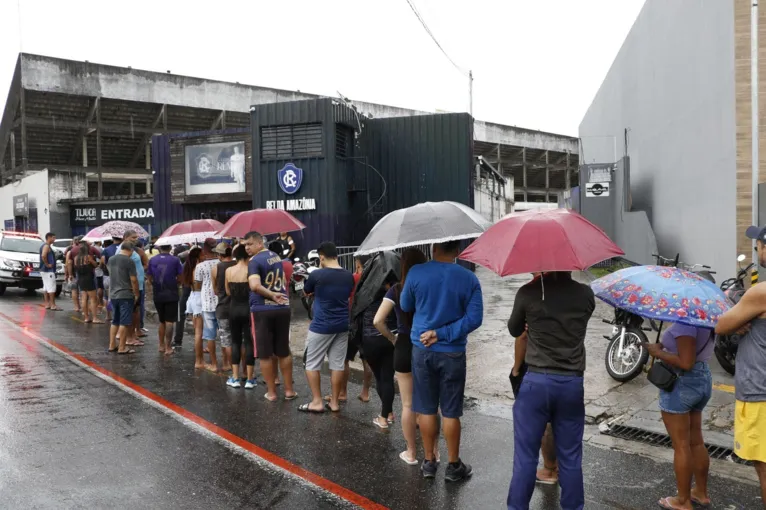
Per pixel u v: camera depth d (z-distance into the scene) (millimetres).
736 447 3629
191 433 5742
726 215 12117
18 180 33812
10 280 17719
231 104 35406
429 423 4613
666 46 17266
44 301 16938
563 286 3752
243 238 7324
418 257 5027
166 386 7531
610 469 4840
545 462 4688
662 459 5043
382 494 4422
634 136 21891
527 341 3848
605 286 3988
